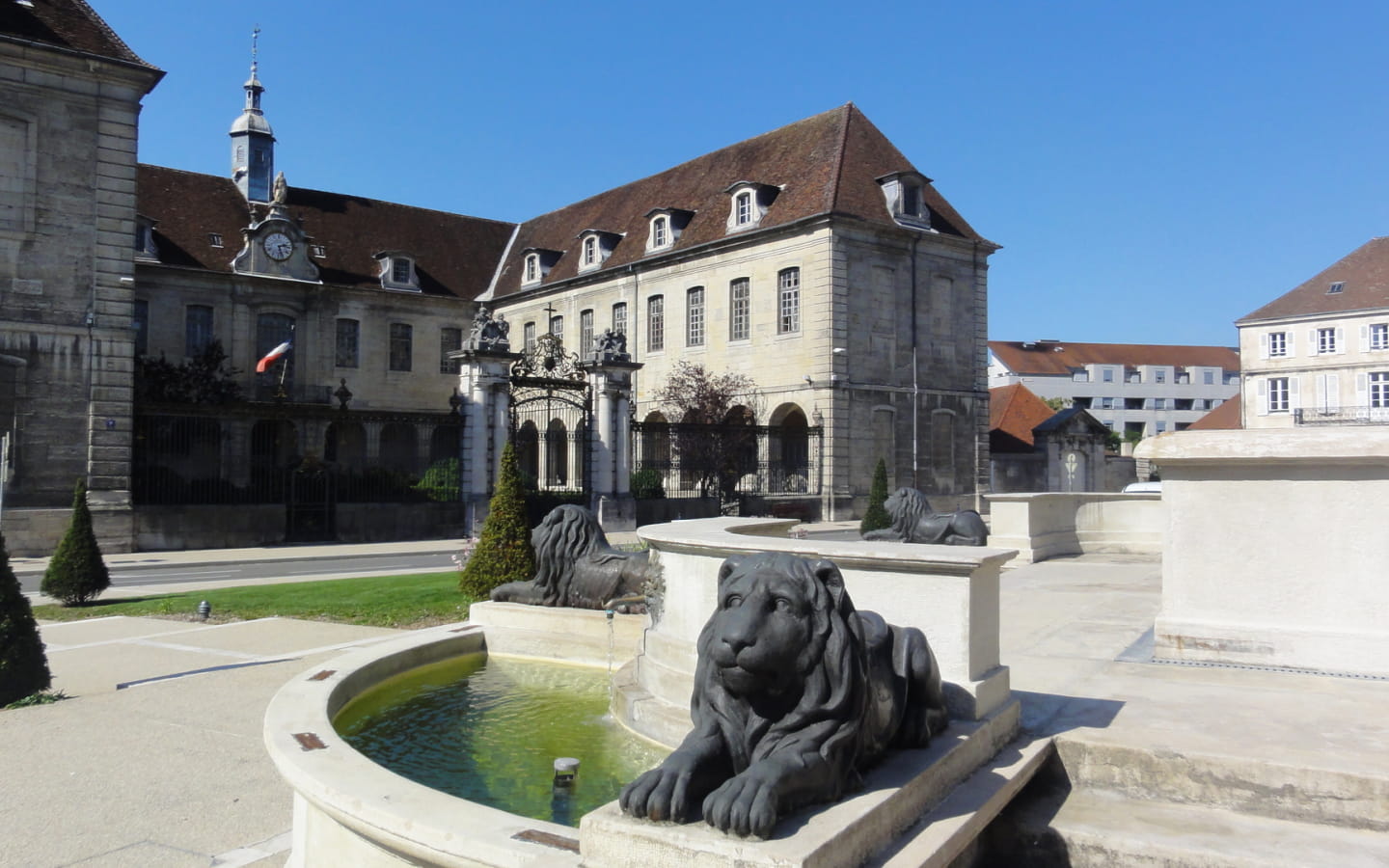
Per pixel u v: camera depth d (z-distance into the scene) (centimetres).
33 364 2347
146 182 4359
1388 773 426
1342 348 5619
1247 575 691
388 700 718
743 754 366
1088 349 10812
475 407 2788
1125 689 610
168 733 743
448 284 5053
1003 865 446
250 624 1255
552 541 888
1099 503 1586
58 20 2442
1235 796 453
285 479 2697
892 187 3709
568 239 4984
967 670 482
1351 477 660
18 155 2352
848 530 3050
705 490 3291
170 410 2523
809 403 3553
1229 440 694
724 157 4369
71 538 1476
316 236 4738
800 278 3619
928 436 3816
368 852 405
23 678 845
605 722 661
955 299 3950
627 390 3009
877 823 350
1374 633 644
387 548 2556
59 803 595
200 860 512
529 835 362
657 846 320
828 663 366
